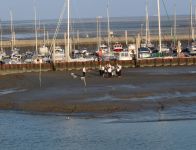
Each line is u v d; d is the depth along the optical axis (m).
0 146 46.84
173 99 62.53
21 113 59.56
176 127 51.25
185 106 59.66
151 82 75.06
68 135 49.81
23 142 47.94
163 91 67.19
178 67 95.56
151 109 58.66
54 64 93.31
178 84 72.56
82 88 71.19
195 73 85.00
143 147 45.44
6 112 60.25
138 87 70.69
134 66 96.56
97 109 59.06
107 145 46.31
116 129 51.31
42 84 77.00
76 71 91.12
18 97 66.62
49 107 60.75
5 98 66.38
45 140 48.41
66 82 77.69
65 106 60.41
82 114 57.91
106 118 55.81
